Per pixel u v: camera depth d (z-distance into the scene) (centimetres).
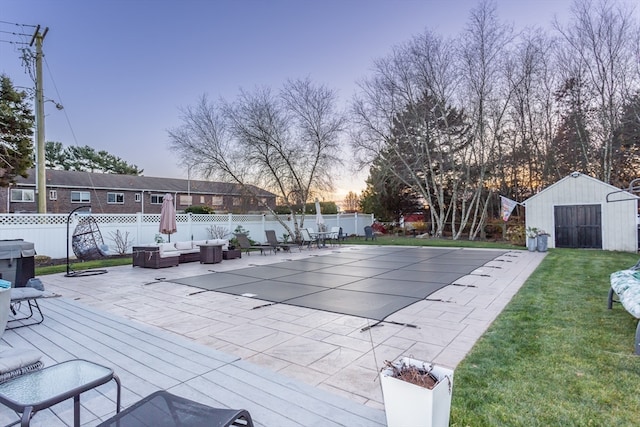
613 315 421
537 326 389
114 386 265
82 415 225
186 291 633
